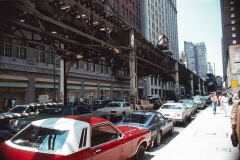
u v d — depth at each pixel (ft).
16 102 90.79
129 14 198.70
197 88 314.35
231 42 387.75
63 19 42.86
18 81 90.79
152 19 263.49
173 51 367.25
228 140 34.50
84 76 132.05
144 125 30.50
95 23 55.26
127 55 67.87
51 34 43.65
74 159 13.78
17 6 32.30
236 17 386.73
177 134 41.86
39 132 15.34
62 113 36.24
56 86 109.70
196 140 34.63
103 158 16.63
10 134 29.25
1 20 36.09
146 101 78.33
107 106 63.41
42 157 13.10
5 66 84.79
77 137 14.61
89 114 41.70
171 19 363.76
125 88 184.75
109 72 161.07
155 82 255.50
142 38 76.23
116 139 18.89
